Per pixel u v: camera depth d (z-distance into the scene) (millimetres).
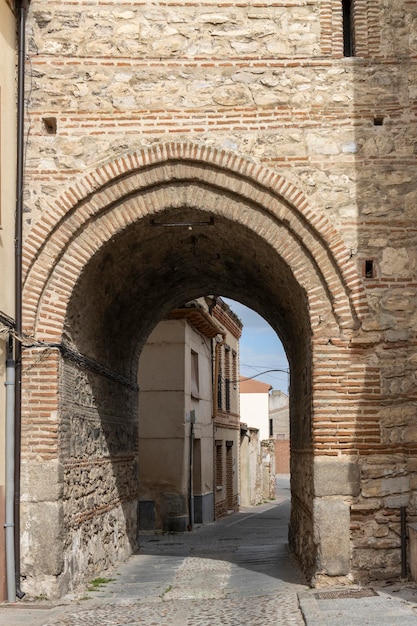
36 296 11516
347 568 11047
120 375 15727
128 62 11961
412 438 11305
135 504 17016
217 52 12008
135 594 11570
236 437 34656
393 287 11523
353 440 11289
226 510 30500
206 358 27234
